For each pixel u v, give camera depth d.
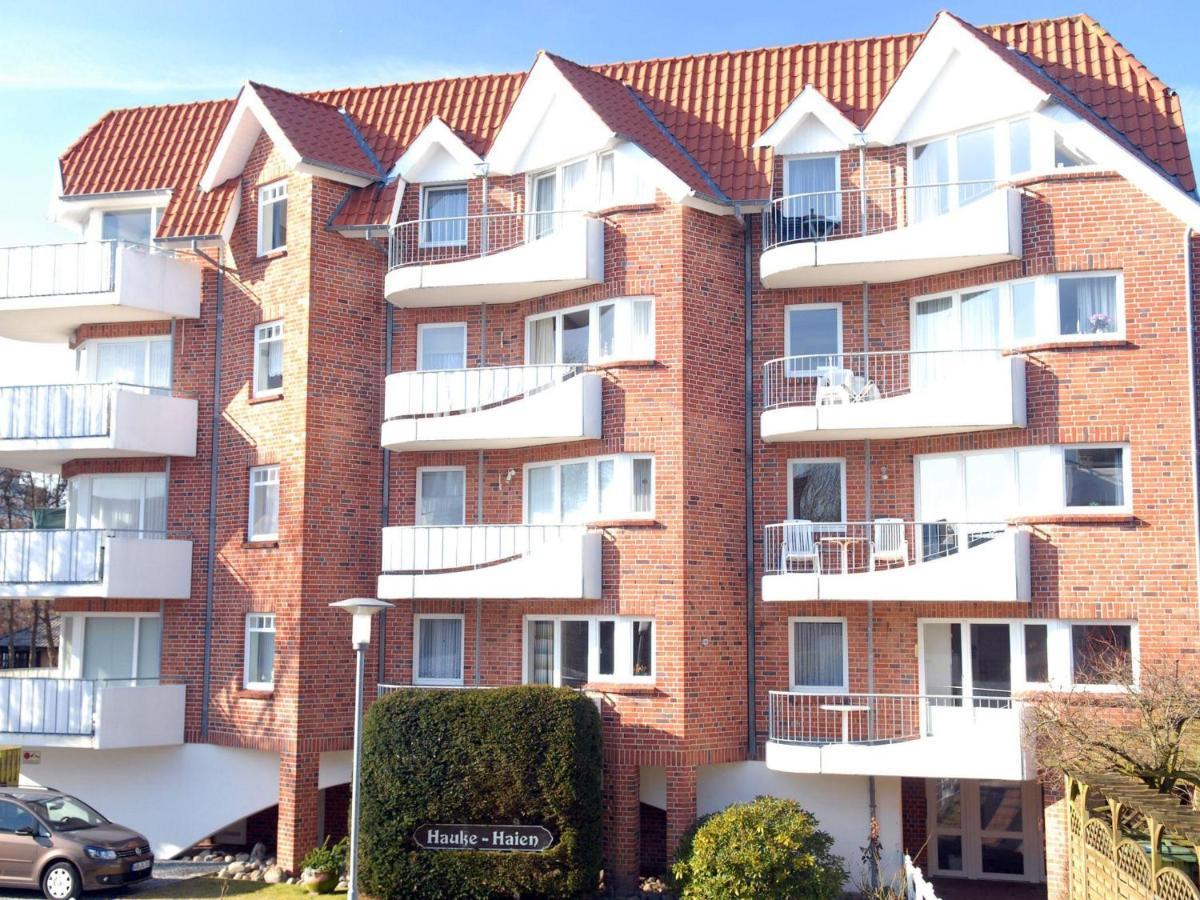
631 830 23.08
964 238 22.77
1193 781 17.72
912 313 24.34
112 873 21.94
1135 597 21.69
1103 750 19.34
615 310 24.69
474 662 25.47
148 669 27.00
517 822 21.97
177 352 27.69
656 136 25.86
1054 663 22.14
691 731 23.12
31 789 23.73
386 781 22.47
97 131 30.36
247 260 27.08
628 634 23.83
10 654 50.22
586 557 23.75
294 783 24.45
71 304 26.81
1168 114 23.92
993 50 23.47
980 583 21.89
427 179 27.05
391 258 26.31
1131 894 14.91
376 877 22.30
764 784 23.56
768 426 23.73
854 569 23.97
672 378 23.92
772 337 24.88
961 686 23.06
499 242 26.50
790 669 24.03
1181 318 21.92
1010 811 23.95
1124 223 22.38
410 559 25.05
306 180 26.22
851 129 24.50
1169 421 21.83
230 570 26.30
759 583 24.34
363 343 26.53
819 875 20.58
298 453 25.42
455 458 26.34
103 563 25.50
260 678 25.84
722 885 20.47
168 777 26.11
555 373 24.92
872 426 22.97
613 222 24.75
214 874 24.25
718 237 24.81
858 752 22.09
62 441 26.31
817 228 24.91
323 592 25.36
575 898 21.80
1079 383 22.34
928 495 23.86
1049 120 22.84
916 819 24.31
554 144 25.91
